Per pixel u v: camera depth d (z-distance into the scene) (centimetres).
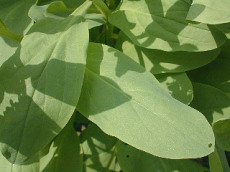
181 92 17
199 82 20
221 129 15
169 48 16
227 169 18
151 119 13
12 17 19
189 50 16
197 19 14
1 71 14
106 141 19
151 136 13
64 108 13
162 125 13
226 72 19
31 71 14
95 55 15
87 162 19
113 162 19
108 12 18
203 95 19
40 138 13
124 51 18
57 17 17
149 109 13
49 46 14
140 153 19
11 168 17
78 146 18
